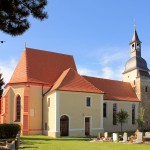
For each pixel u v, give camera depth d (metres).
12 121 47.75
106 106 56.16
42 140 36.12
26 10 16.48
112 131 56.06
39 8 16.56
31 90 47.88
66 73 48.59
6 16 16.28
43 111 48.22
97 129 47.19
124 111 56.16
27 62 50.50
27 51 51.75
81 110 46.16
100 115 47.97
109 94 57.88
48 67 52.22
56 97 44.22
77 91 45.97
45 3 16.73
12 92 48.78
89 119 46.88
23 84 47.81
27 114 46.31
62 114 44.28
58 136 43.09
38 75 50.12
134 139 35.38
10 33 16.64
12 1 15.91
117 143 32.53
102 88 58.22
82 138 41.50
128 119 58.94
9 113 48.12
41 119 48.03
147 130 59.88
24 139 37.00
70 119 44.91
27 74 49.03
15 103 48.09
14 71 51.41
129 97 61.25
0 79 47.47
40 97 48.50
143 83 63.44
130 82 65.81
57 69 53.09
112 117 56.56
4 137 35.66
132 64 65.88
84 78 53.22
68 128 44.53
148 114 62.81
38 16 16.61
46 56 53.31
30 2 16.44
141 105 61.84
